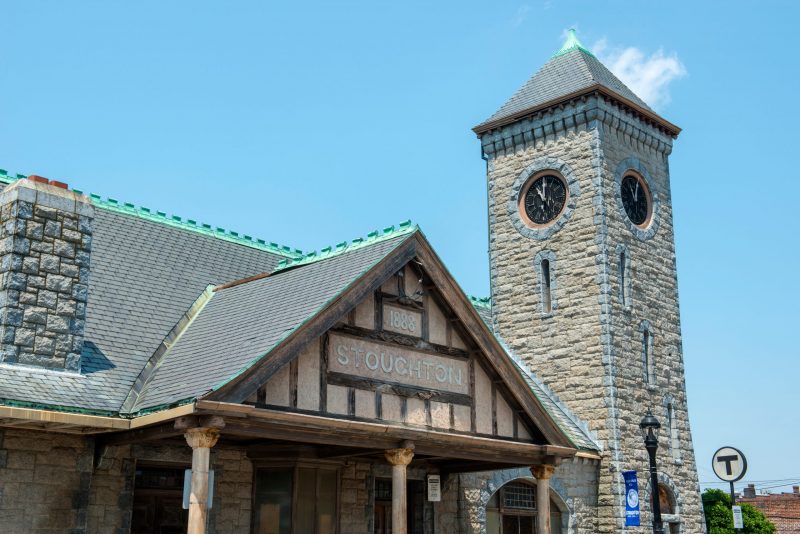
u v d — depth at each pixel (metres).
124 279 21.47
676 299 34.88
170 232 24.58
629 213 33.94
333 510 20.33
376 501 22.22
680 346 34.38
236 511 19.36
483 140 36.12
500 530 25.67
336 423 16.86
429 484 23.19
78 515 16.77
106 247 22.27
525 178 34.69
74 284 17.83
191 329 20.34
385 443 18.03
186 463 18.72
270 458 19.67
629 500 26.31
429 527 23.16
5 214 17.56
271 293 19.73
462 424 19.67
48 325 17.25
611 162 33.44
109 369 18.05
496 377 20.61
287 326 16.86
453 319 20.08
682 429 33.16
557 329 32.44
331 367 17.42
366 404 17.83
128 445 17.84
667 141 36.28
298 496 19.62
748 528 36.78
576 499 28.53
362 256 19.06
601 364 30.92
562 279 32.78
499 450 20.23
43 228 17.62
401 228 19.52
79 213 18.22
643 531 29.77
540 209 34.22
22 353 16.77
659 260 34.56
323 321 16.97
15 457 16.25
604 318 31.30
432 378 19.33
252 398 15.97
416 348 19.17
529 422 21.12
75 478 16.91
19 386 15.98
